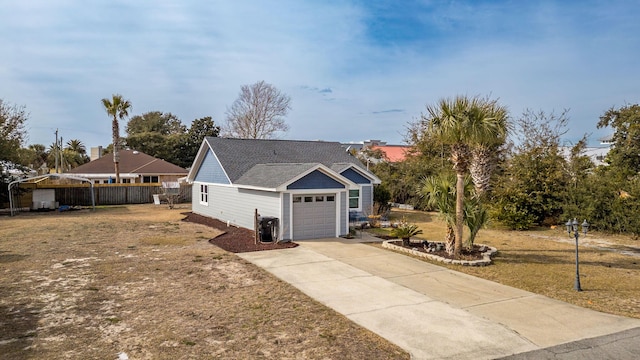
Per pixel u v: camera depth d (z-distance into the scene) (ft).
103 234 55.72
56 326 22.62
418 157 110.11
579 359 19.13
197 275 34.04
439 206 42.63
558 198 66.03
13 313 24.64
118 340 20.79
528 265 39.22
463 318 24.45
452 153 40.91
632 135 79.92
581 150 82.94
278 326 22.93
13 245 46.98
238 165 69.00
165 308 25.77
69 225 64.75
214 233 58.03
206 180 76.95
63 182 116.57
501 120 39.24
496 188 70.33
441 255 41.70
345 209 55.83
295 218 51.98
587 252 46.03
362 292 29.71
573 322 23.93
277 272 35.42
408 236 47.47
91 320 23.58
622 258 42.75
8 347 19.81
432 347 20.38
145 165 134.41
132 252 43.47
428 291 30.14
